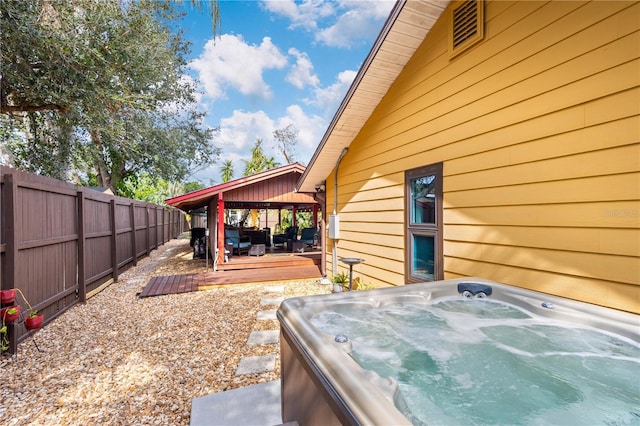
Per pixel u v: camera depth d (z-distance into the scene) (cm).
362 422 97
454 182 314
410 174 386
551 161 223
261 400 230
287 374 190
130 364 294
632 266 179
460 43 304
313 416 144
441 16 330
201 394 244
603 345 180
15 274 325
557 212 220
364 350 205
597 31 195
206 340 352
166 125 1005
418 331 232
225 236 857
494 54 268
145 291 562
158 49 667
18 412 222
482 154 281
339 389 116
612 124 188
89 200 543
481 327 235
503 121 260
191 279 661
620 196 184
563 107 215
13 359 304
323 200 706
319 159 594
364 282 506
